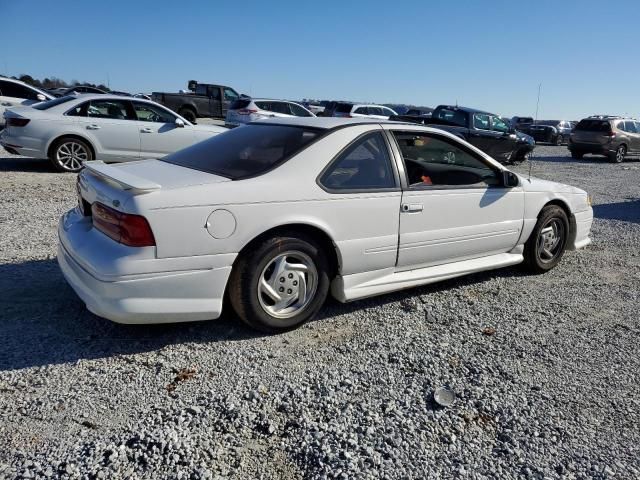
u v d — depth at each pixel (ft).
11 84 50.78
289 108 66.03
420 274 14.20
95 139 32.71
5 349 10.59
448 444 8.50
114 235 10.43
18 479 7.25
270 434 8.50
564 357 11.68
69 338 11.23
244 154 12.55
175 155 13.80
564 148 94.02
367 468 7.84
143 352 10.89
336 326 12.71
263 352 11.18
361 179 12.70
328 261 12.67
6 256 16.03
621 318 14.12
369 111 72.59
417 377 10.47
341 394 9.73
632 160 71.51
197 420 8.73
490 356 11.53
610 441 8.80
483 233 15.28
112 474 7.42
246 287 11.27
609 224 26.55
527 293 15.71
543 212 17.16
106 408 8.96
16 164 34.71
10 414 8.66
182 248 10.42
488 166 15.69
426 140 14.37
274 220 11.27
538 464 8.16
